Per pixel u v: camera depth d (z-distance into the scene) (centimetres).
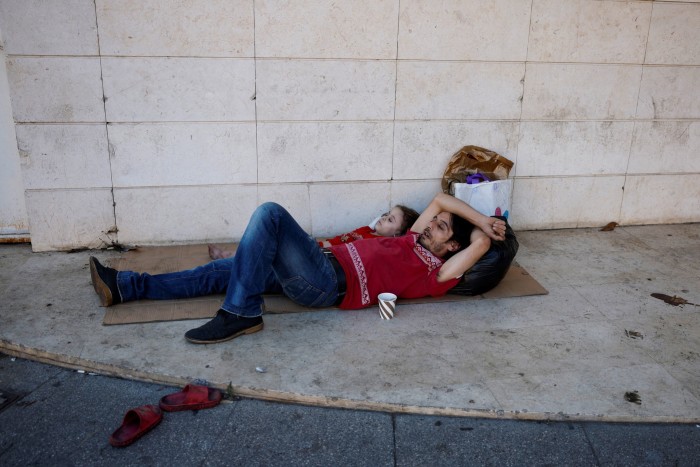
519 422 265
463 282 362
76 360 295
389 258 346
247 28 403
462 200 388
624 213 504
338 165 444
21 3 374
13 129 414
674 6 454
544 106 460
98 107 402
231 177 433
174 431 254
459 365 298
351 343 315
